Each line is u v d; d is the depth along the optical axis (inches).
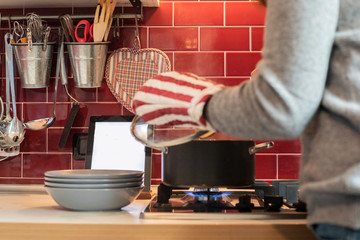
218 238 40.1
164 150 48.6
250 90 23.9
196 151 51.7
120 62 73.1
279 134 24.0
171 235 40.2
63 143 71.2
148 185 63.8
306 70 22.5
